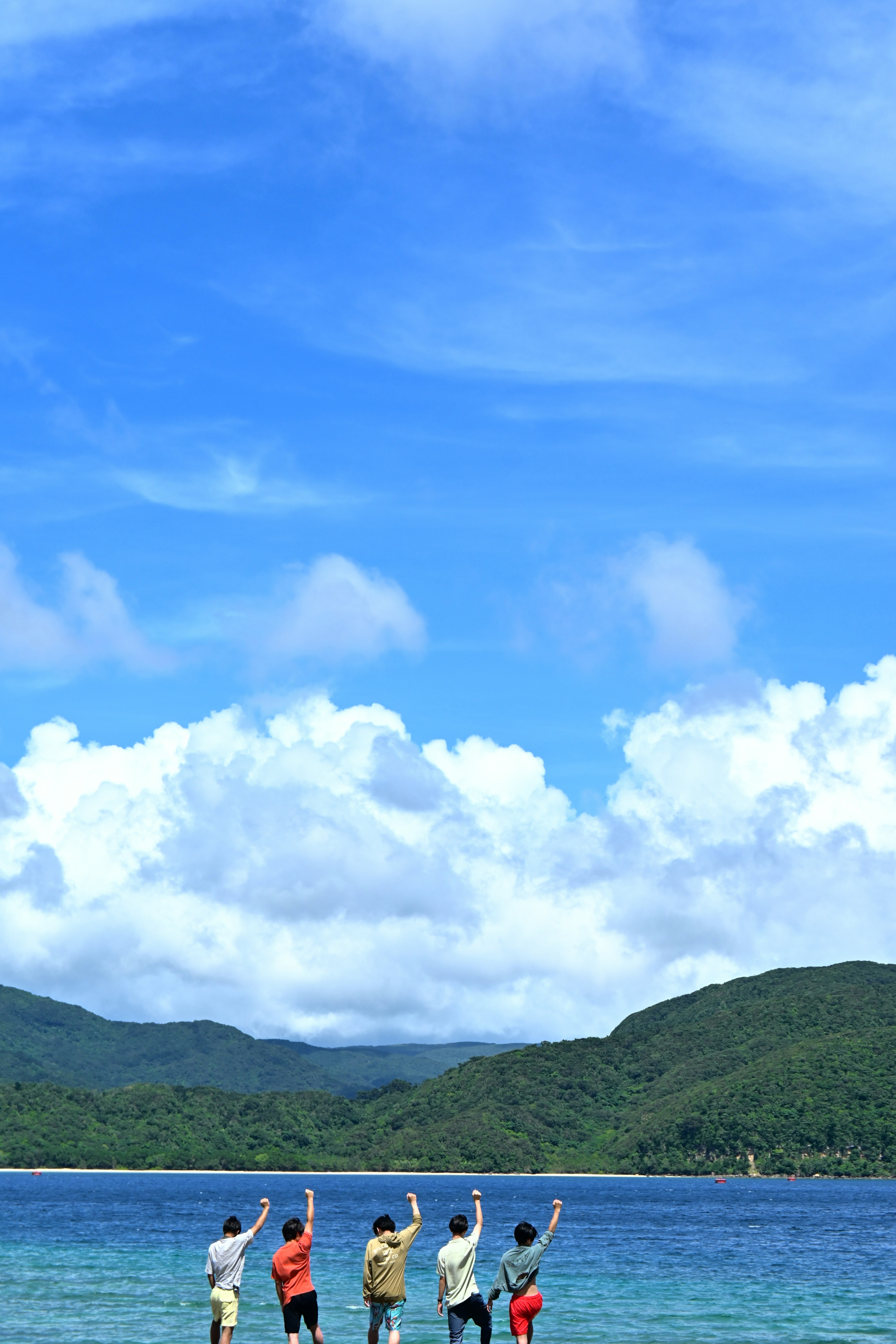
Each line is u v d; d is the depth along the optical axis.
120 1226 99.38
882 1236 95.56
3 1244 75.56
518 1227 22.31
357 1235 93.06
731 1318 40.72
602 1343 34.44
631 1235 98.50
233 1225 23.52
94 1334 34.44
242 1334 35.06
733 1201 182.88
